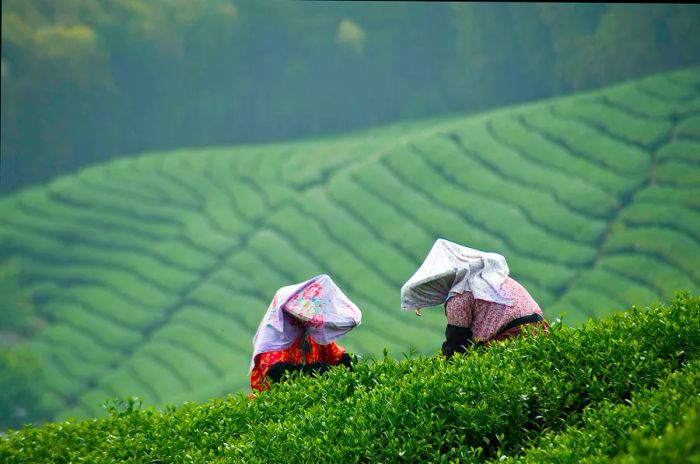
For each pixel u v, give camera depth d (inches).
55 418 4131.4
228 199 5644.7
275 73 7012.8
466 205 4771.2
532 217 4534.9
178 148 7042.3
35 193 6077.8
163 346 4407.0
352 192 5172.2
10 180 6368.1
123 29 6820.9
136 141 6899.6
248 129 7062.0
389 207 4968.0
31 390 4163.4
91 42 6648.6
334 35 6889.8
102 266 5270.7
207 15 6983.3
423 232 4697.3
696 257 3927.2
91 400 4183.1
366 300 4318.4
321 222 5044.3
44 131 6501.0
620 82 5816.9
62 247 5452.8
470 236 4581.7
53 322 4904.0
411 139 5472.4
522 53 6328.7
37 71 6461.6
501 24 6382.9
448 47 6692.9
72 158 6643.7
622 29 5782.5
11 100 6343.5
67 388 4311.0
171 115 6993.1
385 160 5319.9
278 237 5054.1
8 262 5374.0
